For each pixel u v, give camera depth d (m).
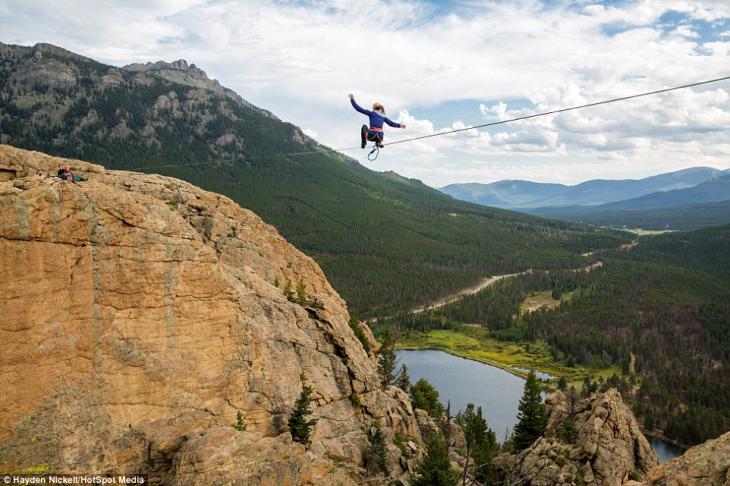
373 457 55.00
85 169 59.12
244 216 76.56
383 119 31.33
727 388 183.38
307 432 47.91
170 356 38.59
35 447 30.41
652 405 168.75
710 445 25.80
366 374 62.75
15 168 43.56
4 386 30.44
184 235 40.56
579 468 60.59
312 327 61.31
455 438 79.88
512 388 176.25
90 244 34.53
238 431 36.59
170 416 37.81
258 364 47.41
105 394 34.62
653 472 27.66
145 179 67.31
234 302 43.81
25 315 31.48
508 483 63.97
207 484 32.19
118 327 35.78
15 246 31.23
